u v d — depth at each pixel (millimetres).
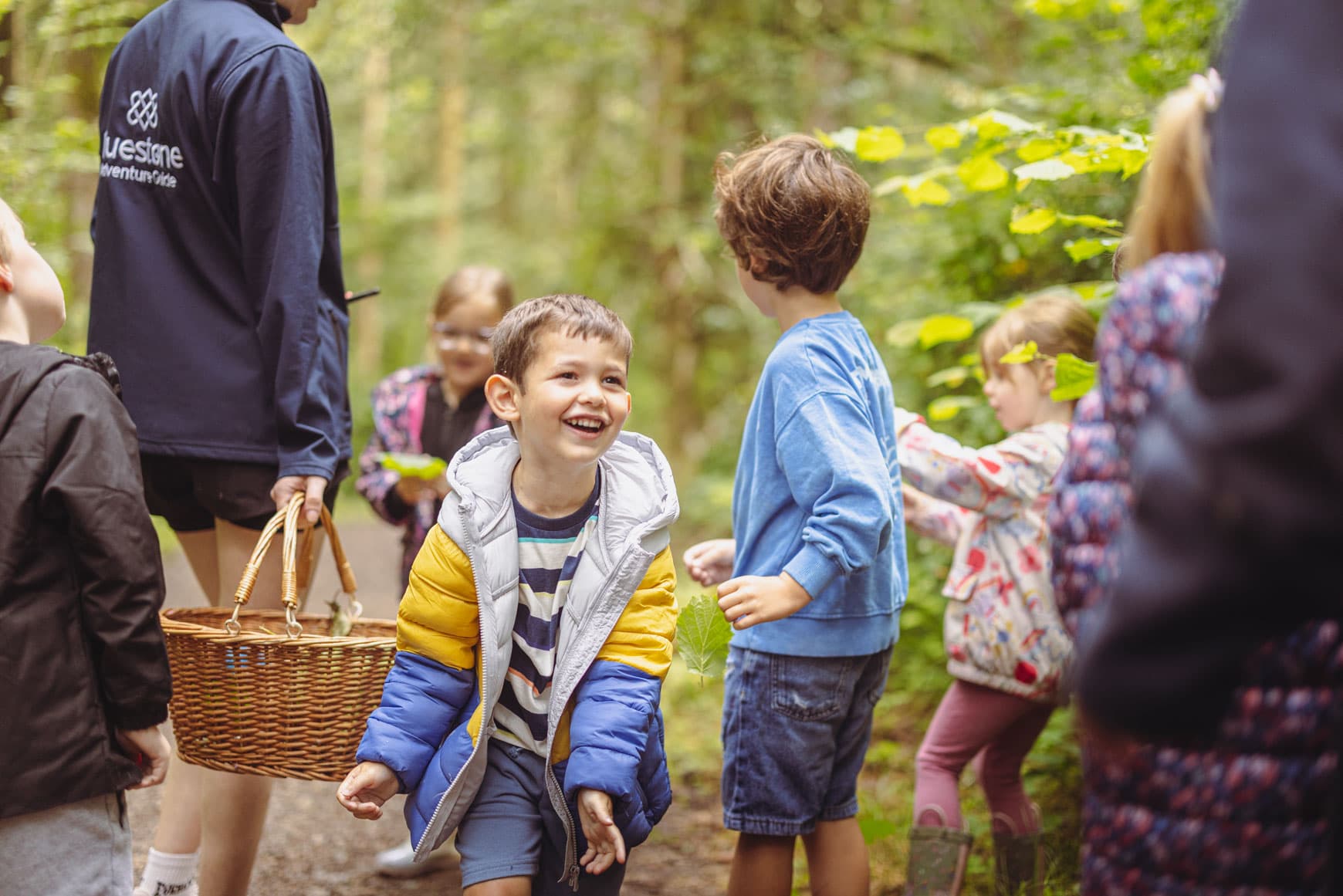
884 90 7574
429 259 17562
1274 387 877
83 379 1822
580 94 12016
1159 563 950
